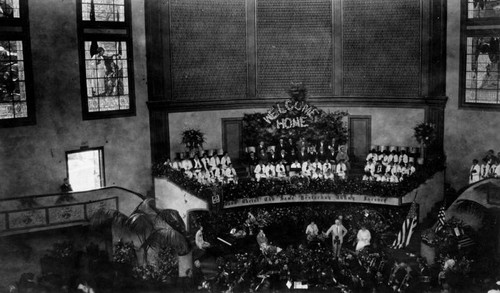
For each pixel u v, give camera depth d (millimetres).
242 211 28406
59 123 24859
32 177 24156
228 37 30172
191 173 28484
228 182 29031
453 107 28219
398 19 29328
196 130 29406
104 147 26562
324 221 28031
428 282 20812
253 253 24953
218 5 29641
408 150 29250
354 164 31000
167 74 28609
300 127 30031
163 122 28609
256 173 29734
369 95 30547
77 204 22312
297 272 21750
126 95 27531
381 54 29984
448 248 23078
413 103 29359
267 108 31047
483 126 27234
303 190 28438
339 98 31078
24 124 23812
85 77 25625
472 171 26656
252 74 30891
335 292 20984
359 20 30188
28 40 23688
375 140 30719
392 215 27234
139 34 27500
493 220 23812
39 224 21531
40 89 24172
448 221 24031
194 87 29625
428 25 28453
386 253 23422
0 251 20594
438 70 28375
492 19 26562
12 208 21406
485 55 27125
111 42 26703
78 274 20250
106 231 22547
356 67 30641
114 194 23438
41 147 24359
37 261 21234
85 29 25500
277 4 30547
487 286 20609
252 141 30188
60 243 21281
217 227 27109
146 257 22781
